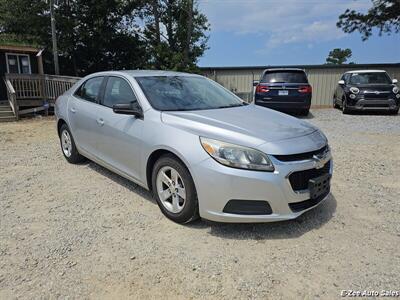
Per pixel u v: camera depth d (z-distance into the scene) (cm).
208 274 277
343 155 653
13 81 1338
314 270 283
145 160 385
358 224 362
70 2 1997
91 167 560
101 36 2048
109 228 352
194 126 346
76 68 2197
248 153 313
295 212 328
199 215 345
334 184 487
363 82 1313
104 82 482
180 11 2356
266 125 360
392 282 267
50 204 412
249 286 263
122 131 416
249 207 316
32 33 1967
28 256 300
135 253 306
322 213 387
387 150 695
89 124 488
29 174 529
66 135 581
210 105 432
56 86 1421
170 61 2083
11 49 1606
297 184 326
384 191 461
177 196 355
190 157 329
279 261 295
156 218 374
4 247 315
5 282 265
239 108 432
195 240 329
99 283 265
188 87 456
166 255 303
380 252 309
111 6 2062
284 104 1161
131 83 428
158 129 368
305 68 1812
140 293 255
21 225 358
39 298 248
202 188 324
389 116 1238
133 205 408
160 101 404
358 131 923
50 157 634
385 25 1919
